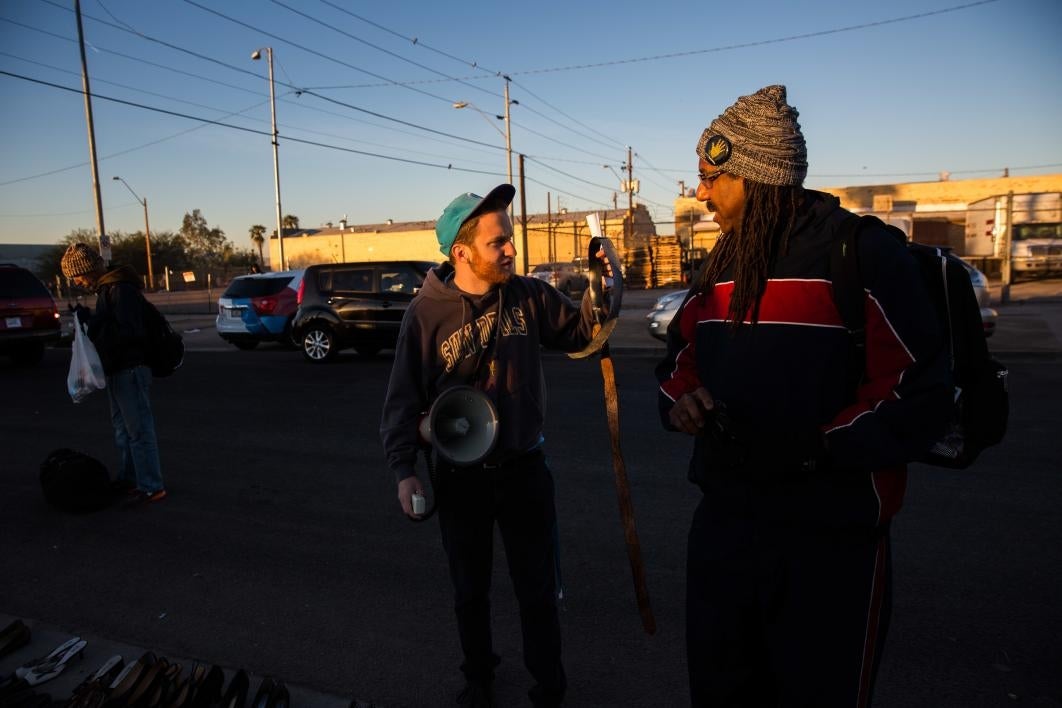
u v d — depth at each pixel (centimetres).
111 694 251
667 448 588
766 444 151
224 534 436
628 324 1572
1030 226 2555
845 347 148
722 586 161
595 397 798
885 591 153
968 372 155
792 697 153
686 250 3134
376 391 898
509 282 231
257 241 7050
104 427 731
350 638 311
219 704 256
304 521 455
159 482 500
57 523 458
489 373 225
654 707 258
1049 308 1630
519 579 235
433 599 347
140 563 396
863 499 147
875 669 153
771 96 157
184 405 830
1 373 1164
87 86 1909
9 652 301
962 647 286
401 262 1177
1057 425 611
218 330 1408
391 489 514
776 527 153
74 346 463
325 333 1172
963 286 155
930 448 145
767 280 153
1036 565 354
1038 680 264
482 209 217
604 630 311
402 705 263
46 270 5572
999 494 452
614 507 455
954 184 4125
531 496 231
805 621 151
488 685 254
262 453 615
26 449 649
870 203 4269
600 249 209
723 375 160
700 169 168
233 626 324
